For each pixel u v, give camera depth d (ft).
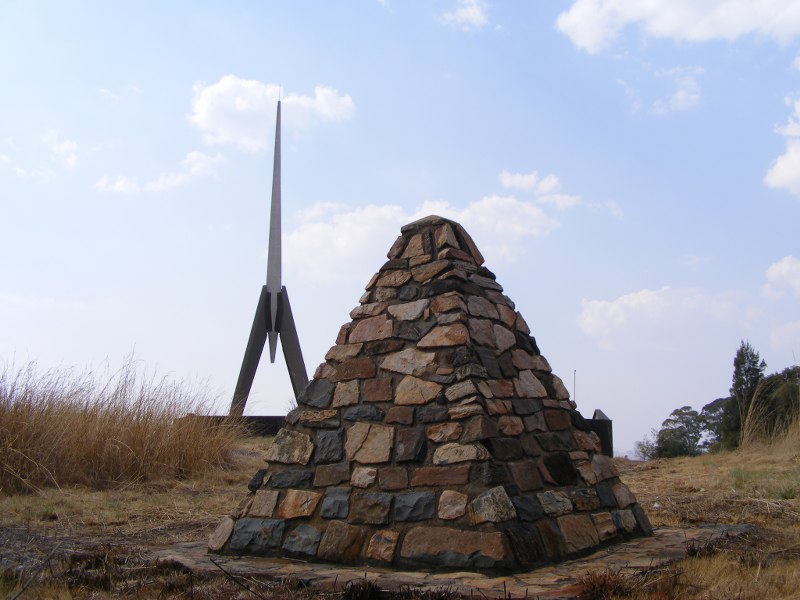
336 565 15.87
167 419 33.53
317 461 17.51
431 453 16.15
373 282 19.29
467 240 19.62
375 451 16.79
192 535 20.75
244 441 41.96
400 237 19.70
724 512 23.48
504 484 15.40
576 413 19.98
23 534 19.89
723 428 48.75
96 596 14.21
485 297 18.97
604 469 19.40
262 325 63.52
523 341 19.56
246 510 17.70
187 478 31.96
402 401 17.03
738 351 49.67
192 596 13.94
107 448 30.66
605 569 14.66
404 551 15.31
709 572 14.78
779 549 17.72
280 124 68.13
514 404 17.57
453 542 14.92
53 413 30.73
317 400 18.30
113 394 33.30
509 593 12.79
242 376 62.39
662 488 29.50
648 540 18.65
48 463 29.04
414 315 18.02
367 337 18.40
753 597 13.39
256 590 14.07
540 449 17.61
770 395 44.98
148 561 16.39
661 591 13.19
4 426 28.73
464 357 16.81
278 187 66.69
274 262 64.69
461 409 16.19
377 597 13.28
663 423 56.49
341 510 16.55
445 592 12.94
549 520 16.14
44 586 14.87
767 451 37.91
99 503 25.52
